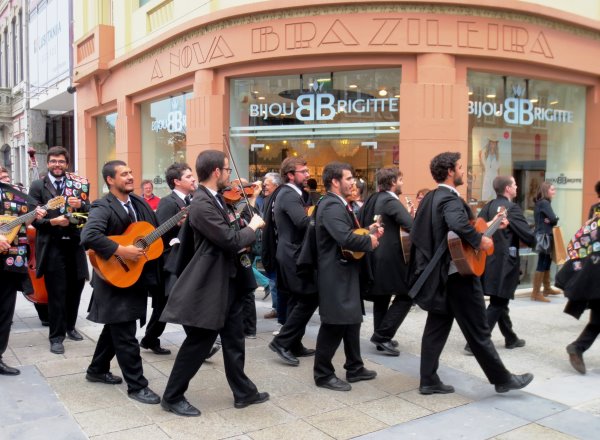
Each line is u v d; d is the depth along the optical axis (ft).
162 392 14.92
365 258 15.46
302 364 17.58
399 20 27.12
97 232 13.57
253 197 18.19
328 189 15.21
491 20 27.94
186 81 33.19
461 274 13.79
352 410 13.97
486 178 29.68
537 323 23.00
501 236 18.20
